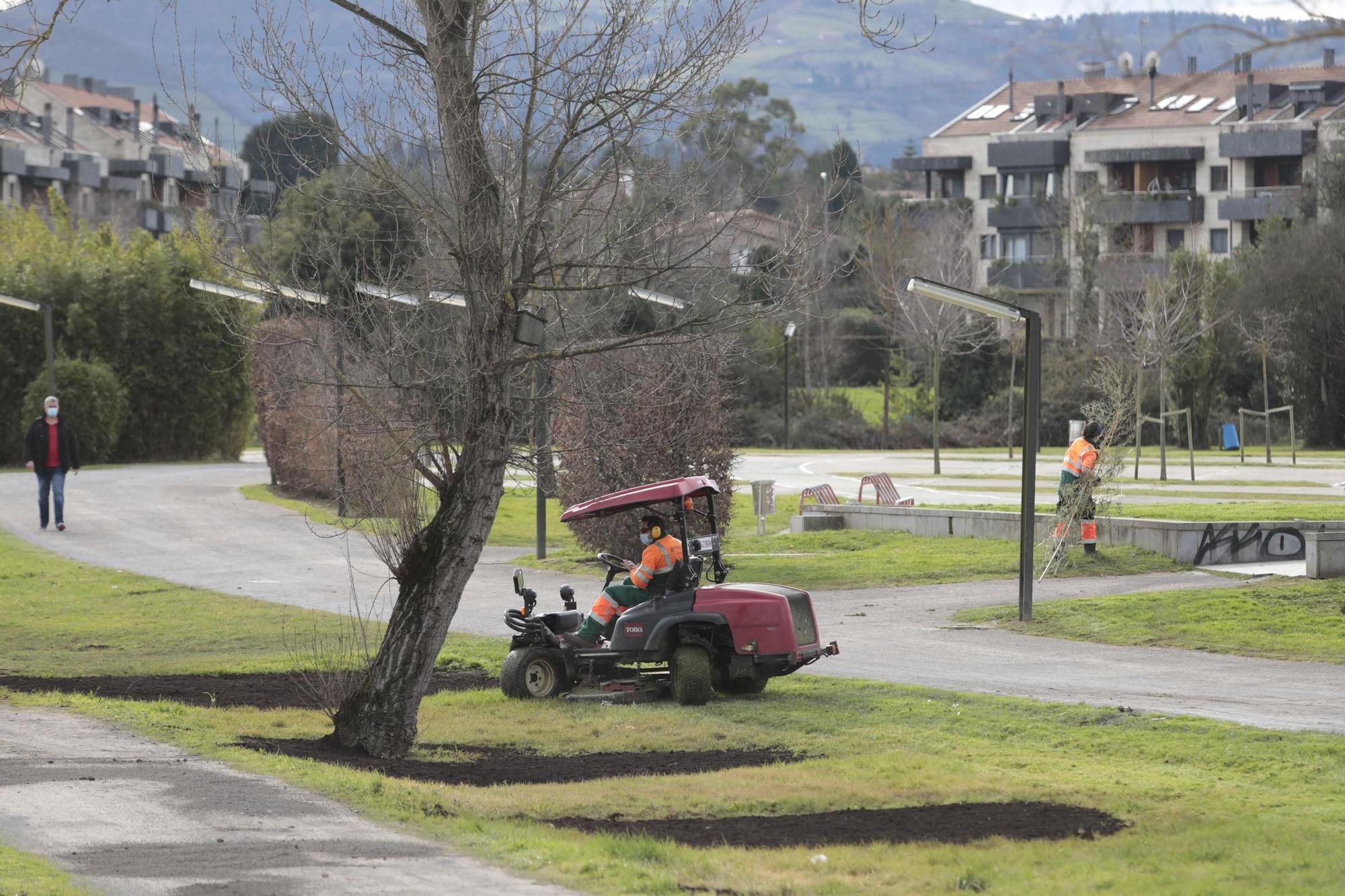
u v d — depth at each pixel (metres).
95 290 162.38
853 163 47.28
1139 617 55.31
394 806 26.47
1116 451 71.69
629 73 32.69
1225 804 27.92
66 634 55.88
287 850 22.77
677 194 34.44
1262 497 99.88
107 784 27.20
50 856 21.73
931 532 83.69
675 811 27.61
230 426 171.50
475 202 33.03
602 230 34.72
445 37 32.66
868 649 51.38
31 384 154.12
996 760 32.97
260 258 34.03
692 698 40.69
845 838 25.20
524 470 40.53
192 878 20.81
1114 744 34.41
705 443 72.50
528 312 33.94
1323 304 187.12
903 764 32.09
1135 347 139.25
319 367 36.09
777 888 21.00
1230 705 39.25
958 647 51.44
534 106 33.06
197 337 165.50
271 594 68.50
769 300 34.72
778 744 35.59
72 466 94.81
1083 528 70.12
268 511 105.94
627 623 41.25
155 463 164.62
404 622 34.53
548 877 21.45
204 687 43.69
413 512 35.06
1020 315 56.19
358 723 34.41
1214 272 192.50
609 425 42.56
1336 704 39.19
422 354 35.00
